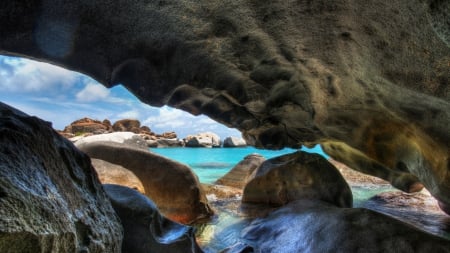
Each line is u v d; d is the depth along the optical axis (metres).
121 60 2.91
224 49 3.32
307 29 2.88
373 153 5.25
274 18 2.77
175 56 3.16
